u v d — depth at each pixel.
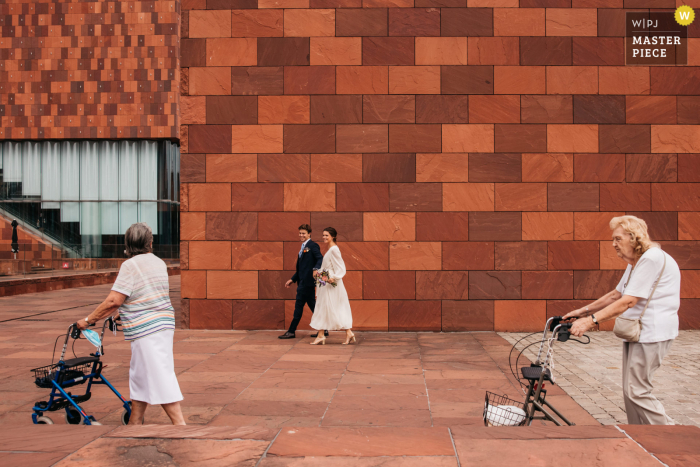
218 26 9.06
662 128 8.86
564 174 8.84
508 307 8.78
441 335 8.48
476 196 8.84
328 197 8.95
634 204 8.82
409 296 8.83
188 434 3.27
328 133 8.96
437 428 3.35
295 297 8.95
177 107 46.09
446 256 8.83
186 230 9.04
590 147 8.86
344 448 3.04
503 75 8.90
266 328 8.95
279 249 8.98
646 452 2.92
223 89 9.05
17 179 47.12
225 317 8.98
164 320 3.72
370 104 8.95
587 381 5.53
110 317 4.04
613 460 2.83
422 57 8.94
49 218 46.94
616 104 8.87
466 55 8.93
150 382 3.59
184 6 9.09
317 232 8.95
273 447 3.06
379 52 8.97
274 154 9.01
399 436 3.23
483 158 8.87
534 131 8.87
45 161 47.12
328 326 7.62
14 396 4.99
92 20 46.09
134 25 46.00
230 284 8.99
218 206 9.02
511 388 5.26
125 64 45.97
